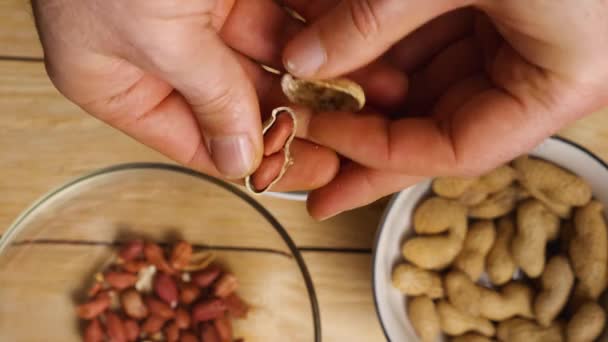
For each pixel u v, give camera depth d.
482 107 0.40
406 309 0.47
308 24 0.42
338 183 0.44
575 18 0.36
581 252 0.46
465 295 0.46
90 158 0.49
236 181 0.46
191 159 0.43
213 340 0.48
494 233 0.47
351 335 0.47
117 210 0.49
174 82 0.37
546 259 0.48
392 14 0.36
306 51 0.37
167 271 0.48
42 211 0.47
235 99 0.37
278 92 0.42
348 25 0.37
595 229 0.46
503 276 0.47
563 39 0.37
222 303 0.48
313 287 0.46
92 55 0.37
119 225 0.49
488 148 0.41
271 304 0.48
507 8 0.37
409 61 0.45
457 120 0.41
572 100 0.39
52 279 0.49
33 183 0.48
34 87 0.49
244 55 0.42
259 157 0.40
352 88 0.40
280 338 0.48
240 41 0.42
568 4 0.36
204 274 0.48
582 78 0.38
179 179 0.47
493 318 0.47
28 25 0.48
